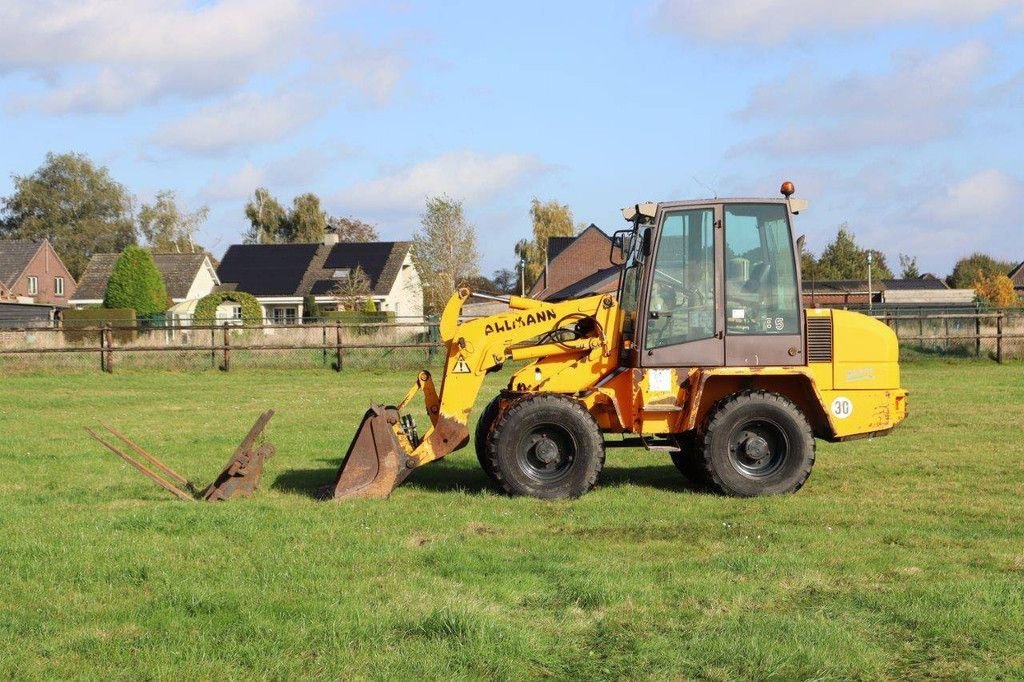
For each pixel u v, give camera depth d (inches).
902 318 1192.8
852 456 526.6
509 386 443.5
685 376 425.4
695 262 427.2
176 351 1168.2
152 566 298.8
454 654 225.9
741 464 423.5
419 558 311.4
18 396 894.4
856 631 241.1
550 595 271.0
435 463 521.7
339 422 695.7
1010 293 2925.7
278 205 3823.8
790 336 428.8
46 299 3267.7
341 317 1738.4
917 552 320.2
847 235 3284.9
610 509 393.7
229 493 419.5
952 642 234.8
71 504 412.5
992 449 547.5
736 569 297.6
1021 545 330.6
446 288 2600.9
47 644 235.0
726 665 221.6
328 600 264.1
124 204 4124.0
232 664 221.8
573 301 439.2
